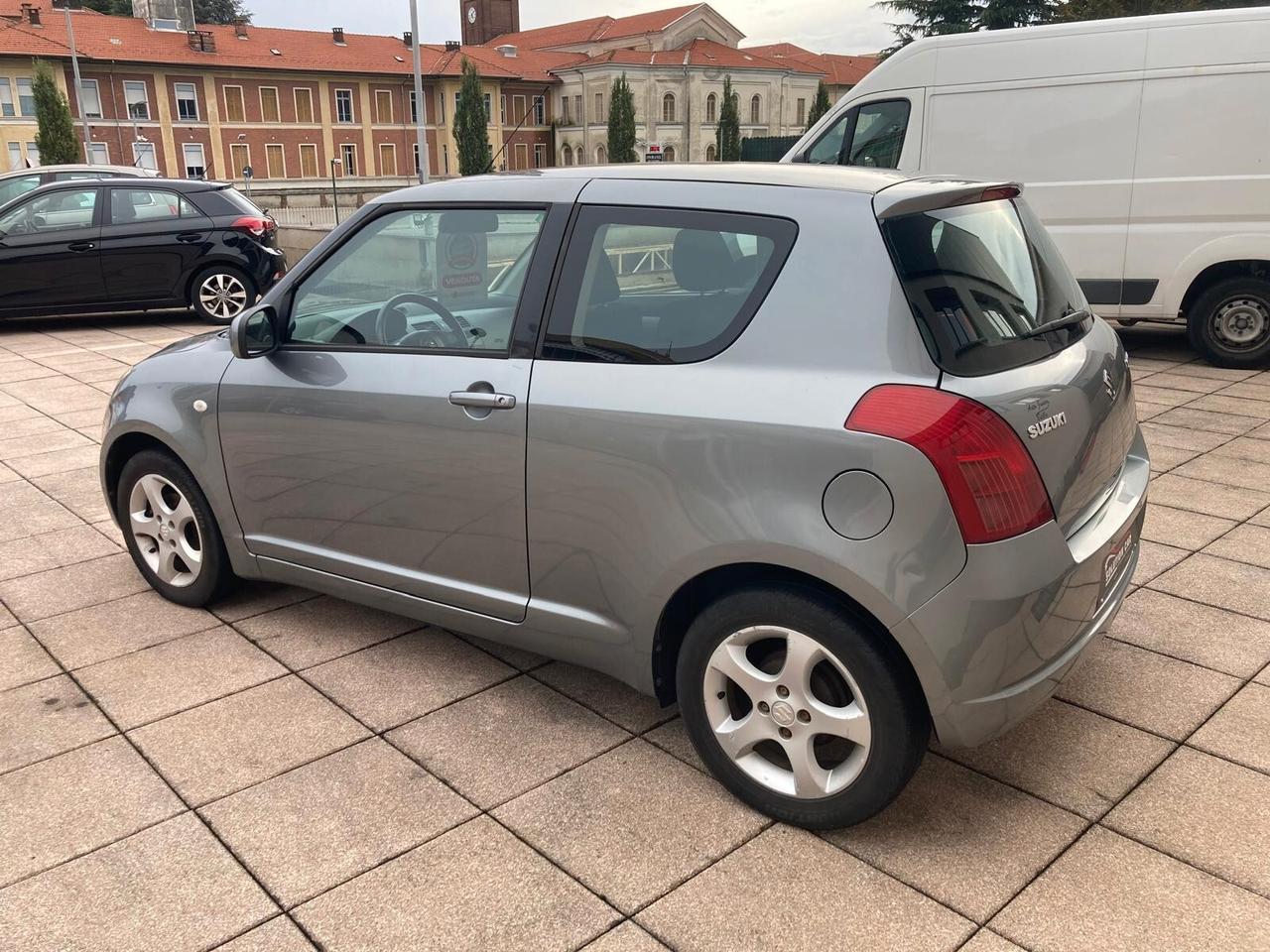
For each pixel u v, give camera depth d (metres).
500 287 3.00
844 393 2.38
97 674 3.50
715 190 2.71
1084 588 2.50
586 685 3.41
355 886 2.46
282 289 3.46
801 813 2.61
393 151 71.12
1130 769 2.88
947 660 2.31
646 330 2.72
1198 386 7.44
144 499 4.04
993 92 7.91
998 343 2.49
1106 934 2.27
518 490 2.92
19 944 2.29
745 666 2.61
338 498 3.38
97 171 15.16
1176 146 7.44
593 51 91.38
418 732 3.13
